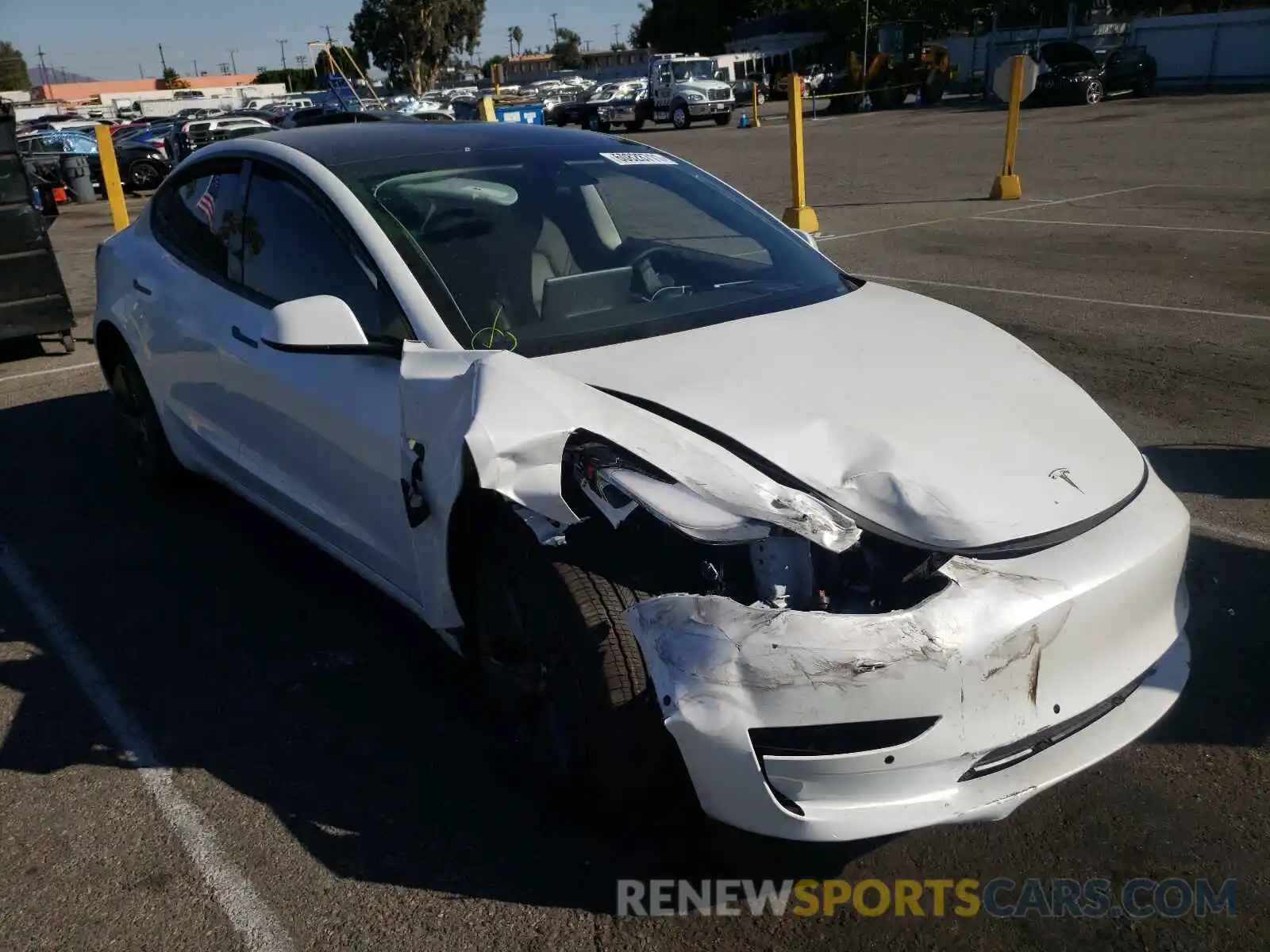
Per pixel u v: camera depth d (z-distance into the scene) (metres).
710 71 36.72
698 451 2.52
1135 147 18.61
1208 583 3.95
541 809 2.91
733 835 2.79
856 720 2.27
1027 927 2.49
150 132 26.62
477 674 3.18
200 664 3.74
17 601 4.25
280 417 3.75
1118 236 10.56
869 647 2.25
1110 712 2.62
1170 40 34.28
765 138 28.03
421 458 2.93
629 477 2.46
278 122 26.72
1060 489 2.64
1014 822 2.83
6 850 2.86
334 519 3.62
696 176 4.28
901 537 2.42
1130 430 5.53
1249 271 8.77
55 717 3.45
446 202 3.56
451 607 3.05
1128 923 2.49
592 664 2.49
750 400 2.78
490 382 2.67
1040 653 2.39
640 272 3.54
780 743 2.31
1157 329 7.25
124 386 5.31
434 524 2.94
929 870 2.68
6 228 7.89
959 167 17.61
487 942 2.48
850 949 2.44
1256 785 2.91
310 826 2.89
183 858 2.79
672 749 2.56
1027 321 7.59
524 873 2.69
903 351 3.15
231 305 4.06
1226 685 3.34
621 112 36.66
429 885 2.66
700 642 2.30
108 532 4.91
